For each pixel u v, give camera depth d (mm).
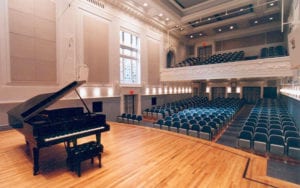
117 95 9414
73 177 2783
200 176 2852
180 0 11320
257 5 10047
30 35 6195
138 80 11172
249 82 15867
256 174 2934
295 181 3275
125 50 10289
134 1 9711
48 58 6688
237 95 16516
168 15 11211
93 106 8266
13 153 3691
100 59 8586
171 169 3082
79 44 7676
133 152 3875
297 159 3992
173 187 2535
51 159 3418
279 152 4125
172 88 14797
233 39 15844
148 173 2934
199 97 17438
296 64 2967
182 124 5902
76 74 7465
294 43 2945
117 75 9406
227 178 2791
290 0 9570
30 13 6184
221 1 10805
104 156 3646
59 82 7012
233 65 10016
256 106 11062
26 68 6098
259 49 14688
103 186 2545
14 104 5781
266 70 8938
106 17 8805
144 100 11531
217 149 4078
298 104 6562
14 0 5793
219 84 17406
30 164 3199
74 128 3115
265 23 13586
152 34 12211
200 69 11227
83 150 2938
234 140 5953
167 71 12711
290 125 5797
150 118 9734
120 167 3143
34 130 2658
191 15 12008
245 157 3629
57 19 6926
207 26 13891
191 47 17953
